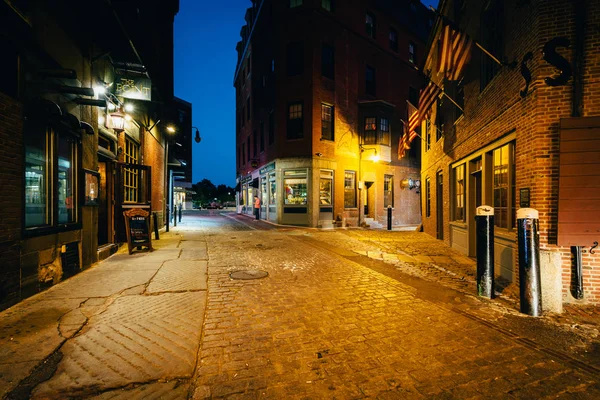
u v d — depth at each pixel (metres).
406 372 2.87
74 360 2.90
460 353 3.22
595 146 4.74
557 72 4.91
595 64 4.82
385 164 20.34
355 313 4.26
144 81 9.20
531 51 5.16
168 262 7.19
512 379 2.79
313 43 16.72
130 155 10.37
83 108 6.38
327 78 17.27
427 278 6.25
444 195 11.09
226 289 5.24
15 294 4.32
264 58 20.08
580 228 4.80
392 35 21.66
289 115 17.48
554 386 2.70
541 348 3.35
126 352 3.07
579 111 4.86
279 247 9.75
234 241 10.91
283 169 17.41
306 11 16.83
